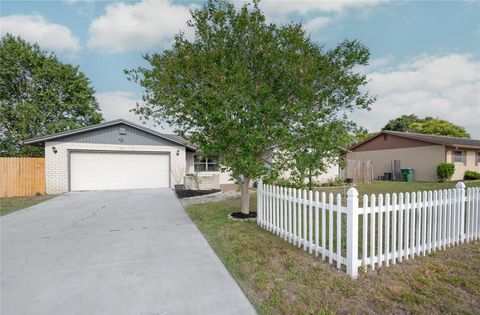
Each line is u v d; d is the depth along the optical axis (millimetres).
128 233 5527
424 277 3203
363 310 2537
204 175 15570
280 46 5902
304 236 4223
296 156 5273
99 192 12781
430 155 18406
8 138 19844
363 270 3375
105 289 3072
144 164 14523
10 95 20625
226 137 5488
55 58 21922
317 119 5344
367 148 23156
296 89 5840
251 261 3809
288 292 2906
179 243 4805
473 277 3189
